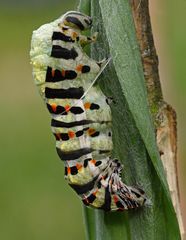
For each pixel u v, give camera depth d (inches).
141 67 7.7
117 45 7.7
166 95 10.9
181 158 11.3
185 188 11.1
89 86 8.1
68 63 8.0
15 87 25.0
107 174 8.2
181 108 11.0
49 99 8.1
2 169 17.8
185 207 10.6
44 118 21.2
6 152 18.8
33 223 15.4
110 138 8.1
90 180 8.2
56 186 16.7
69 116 8.1
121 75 7.7
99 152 8.1
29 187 16.8
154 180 8.0
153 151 7.7
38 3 30.1
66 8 29.0
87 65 8.1
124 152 8.1
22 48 29.9
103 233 8.4
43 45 8.1
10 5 31.9
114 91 8.1
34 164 18.1
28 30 31.4
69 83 8.1
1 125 20.9
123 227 8.3
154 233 8.0
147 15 7.8
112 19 7.7
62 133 8.1
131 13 7.7
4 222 15.5
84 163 8.2
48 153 18.6
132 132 8.0
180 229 8.1
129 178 8.1
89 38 8.1
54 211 15.5
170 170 8.0
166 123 8.0
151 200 8.0
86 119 8.1
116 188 8.1
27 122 20.9
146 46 7.9
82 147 8.1
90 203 8.2
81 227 15.0
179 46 10.5
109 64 8.1
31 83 25.1
